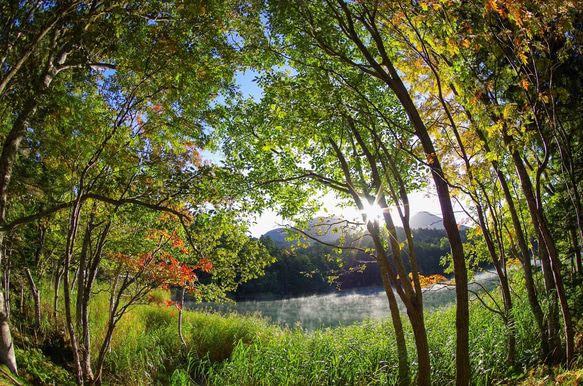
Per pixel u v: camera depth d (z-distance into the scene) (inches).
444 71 198.7
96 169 260.4
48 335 331.3
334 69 257.1
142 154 260.4
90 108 247.8
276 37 230.7
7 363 195.6
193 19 211.3
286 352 303.7
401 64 214.8
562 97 165.3
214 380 278.4
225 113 296.8
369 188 307.6
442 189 177.0
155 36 218.4
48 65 226.5
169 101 256.8
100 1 227.9
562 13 147.3
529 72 197.5
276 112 220.4
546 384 181.3
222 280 381.7
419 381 205.0
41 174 280.2
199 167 260.4
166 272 293.0
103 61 285.7
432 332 320.5
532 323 287.9
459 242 172.2
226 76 265.3
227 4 212.5
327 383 259.1
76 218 223.0
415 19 172.7
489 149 226.7
